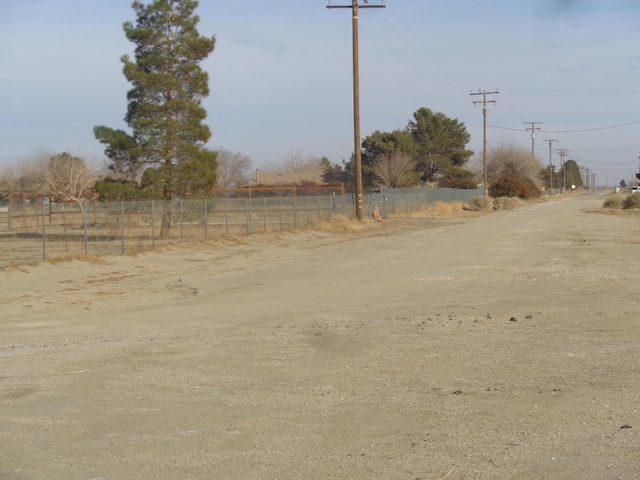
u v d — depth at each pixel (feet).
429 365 30.53
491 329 38.40
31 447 21.38
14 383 29.53
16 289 62.69
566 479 17.69
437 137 331.36
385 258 82.69
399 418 23.30
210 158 120.06
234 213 162.30
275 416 23.88
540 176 479.41
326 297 53.93
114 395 27.20
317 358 32.53
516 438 20.95
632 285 54.75
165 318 46.88
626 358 31.07
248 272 74.64
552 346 33.88
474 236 112.27
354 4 146.72
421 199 221.25
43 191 226.17
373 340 36.17
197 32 117.80
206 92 119.44
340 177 343.87
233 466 19.31
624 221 151.02
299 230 128.88
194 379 29.35
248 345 36.06
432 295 52.65
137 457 20.27
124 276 72.49
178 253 91.25
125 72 112.27
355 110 153.58
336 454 20.03
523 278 60.44
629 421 22.25
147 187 115.34
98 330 42.83
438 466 18.84
